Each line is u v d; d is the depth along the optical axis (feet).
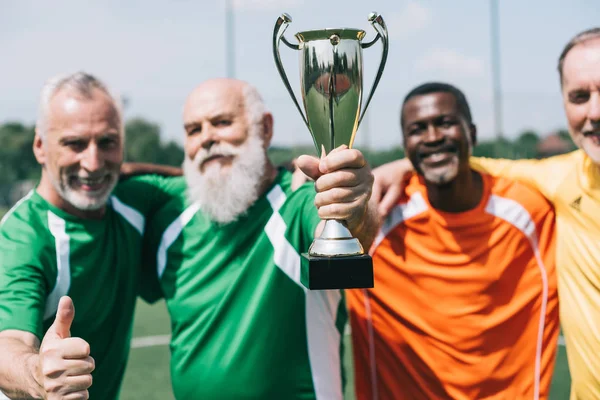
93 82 7.29
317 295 7.54
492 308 7.79
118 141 7.30
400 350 8.12
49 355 4.84
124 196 8.07
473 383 7.76
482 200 7.93
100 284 7.47
